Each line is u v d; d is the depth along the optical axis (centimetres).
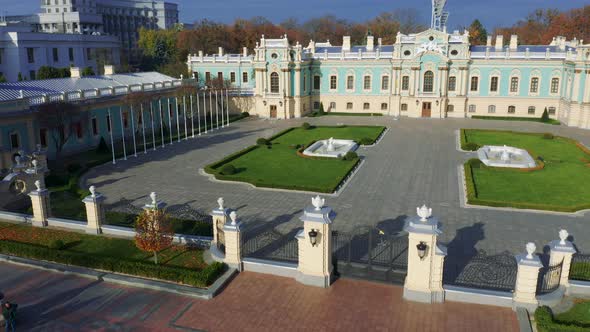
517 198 3603
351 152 4919
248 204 3531
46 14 15100
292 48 7869
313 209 2198
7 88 5009
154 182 4150
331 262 2288
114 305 2103
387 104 8188
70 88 5656
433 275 2061
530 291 1981
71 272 2394
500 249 2711
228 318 1989
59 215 3294
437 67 7600
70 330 1923
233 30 13212
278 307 2064
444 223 3120
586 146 5528
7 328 1917
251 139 6141
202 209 3422
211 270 2272
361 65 8144
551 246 2178
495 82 7638
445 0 7969
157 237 2341
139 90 6438
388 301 2092
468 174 4141
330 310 2033
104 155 5216
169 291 2205
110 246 2688
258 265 2361
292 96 8000
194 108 7850
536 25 13338
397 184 4025
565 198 3600
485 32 13162
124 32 18988
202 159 5034
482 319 1950
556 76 7338
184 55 12406
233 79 8762
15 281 2330
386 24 14638
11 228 2984
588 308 2009
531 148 5409
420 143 5775
